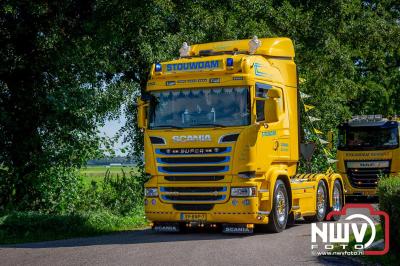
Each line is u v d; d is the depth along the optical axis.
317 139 25.42
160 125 16.62
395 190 11.34
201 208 16.19
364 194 30.62
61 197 21.16
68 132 21.95
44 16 23.14
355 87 36.38
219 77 16.28
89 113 22.12
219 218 16.02
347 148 30.88
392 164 30.19
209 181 16.06
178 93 16.61
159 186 16.52
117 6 24.14
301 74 31.88
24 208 20.72
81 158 21.69
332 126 34.06
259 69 16.80
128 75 28.31
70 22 24.19
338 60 32.56
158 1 24.58
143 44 25.42
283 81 18.42
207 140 16.08
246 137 15.94
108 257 12.44
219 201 15.99
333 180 21.64
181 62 16.75
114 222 19.84
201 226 17.02
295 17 31.77
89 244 14.94
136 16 24.50
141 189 23.80
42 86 23.00
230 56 16.62
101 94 23.45
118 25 24.36
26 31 22.67
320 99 33.19
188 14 27.44
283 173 17.42
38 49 22.98
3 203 20.83
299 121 19.25
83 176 22.16
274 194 17.02
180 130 16.34
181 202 16.28
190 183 16.20
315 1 33.94
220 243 14.59
